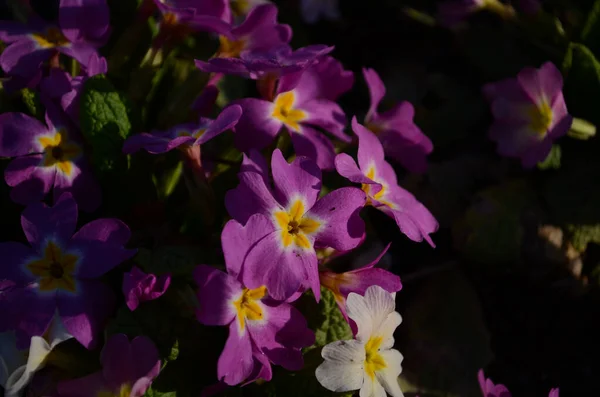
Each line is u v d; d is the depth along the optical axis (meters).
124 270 0.49
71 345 0.48
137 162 0.51
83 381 0.47
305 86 0.52
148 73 0.52
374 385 0.48
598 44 0.57
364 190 0.49
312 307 0.50
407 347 0.54
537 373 0.55
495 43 0.60
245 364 0.47
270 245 0.47
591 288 0.56
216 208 0.52
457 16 0.59
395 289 0.48
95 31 0.51
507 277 0.56
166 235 0.51
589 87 0.56
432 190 0.57
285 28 0.52
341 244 0.48
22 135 0.49
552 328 0.56
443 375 0.54
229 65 0.49
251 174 0.47
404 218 0.49
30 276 0.47
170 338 0.48
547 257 0.55
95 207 0.50
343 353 0.47
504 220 0.56
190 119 0.53
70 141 0.50
